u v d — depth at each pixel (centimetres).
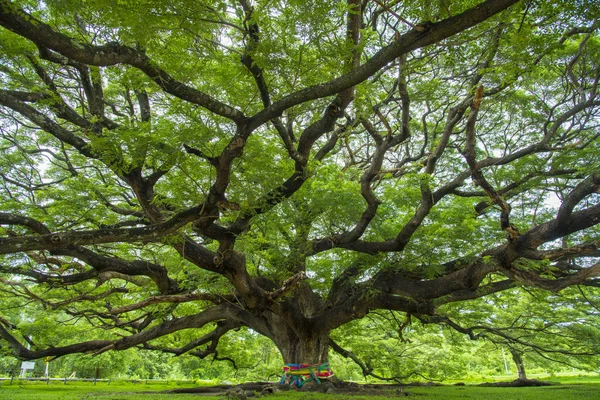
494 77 1018
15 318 2306
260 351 3142
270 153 1020
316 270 1455
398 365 1925
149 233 758
